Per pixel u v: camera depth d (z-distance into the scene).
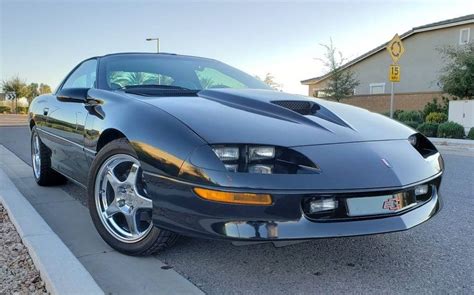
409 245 2.80
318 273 2.35
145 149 2.20
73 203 3.73
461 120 13.41
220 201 1.93
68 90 3.04
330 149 2.09
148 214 2.46
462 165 6.57
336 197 1.97
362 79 24.75
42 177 4.25
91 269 2.35
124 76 3.18
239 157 1.97
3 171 4.85
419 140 2.62
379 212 2.04
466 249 2.74
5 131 13.01
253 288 2.17
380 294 2.12
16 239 2.78
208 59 3.87
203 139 2.03
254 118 2.25
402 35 21.84
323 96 22.55
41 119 4.03
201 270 2.37
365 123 2.53
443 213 3.62
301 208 1.94
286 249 2.68
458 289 2.18
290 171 1.96
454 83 16.00
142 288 2.15
